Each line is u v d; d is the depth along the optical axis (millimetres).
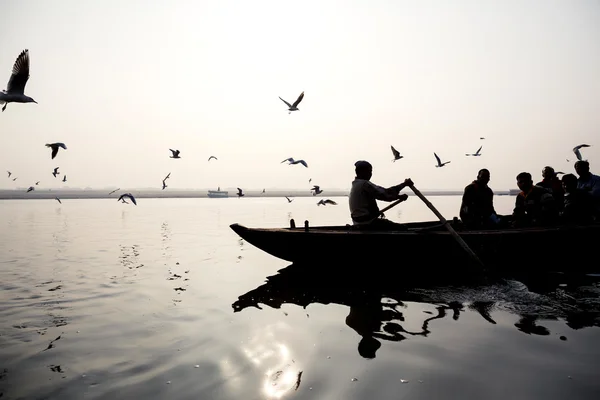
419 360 2623
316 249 5363
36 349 2914
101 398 2182
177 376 2459
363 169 5570
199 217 21000
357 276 5391
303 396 2172
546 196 5742
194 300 4277
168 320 3588
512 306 3844
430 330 3207
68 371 2539
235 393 2230
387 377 2385
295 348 2887
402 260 5102
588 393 2133
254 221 17250
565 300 4027
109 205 46469
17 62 6258
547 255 5215
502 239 5129
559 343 2855
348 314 3709
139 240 10078
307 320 3545
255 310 3883
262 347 2922
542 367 2469
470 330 3178
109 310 3916
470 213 5805
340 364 2592
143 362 2676
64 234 11578
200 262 6738
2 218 19812
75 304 4129
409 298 4242
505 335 3041
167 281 5234
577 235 5199
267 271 5930
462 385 2258
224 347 2934
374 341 2992
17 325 3457
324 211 27578
